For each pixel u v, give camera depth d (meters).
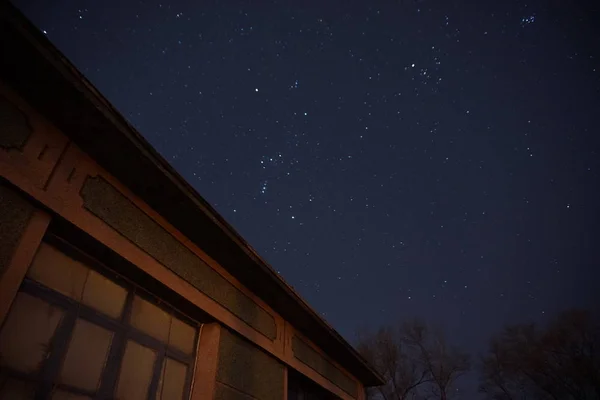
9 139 3.28
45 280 3.52
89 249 3.92
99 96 3.60
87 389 3.63
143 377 4.25
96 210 3.91
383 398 21.83
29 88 3.42
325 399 8.04
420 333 23.61
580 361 20.02
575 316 21.41
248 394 5.47
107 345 3.93
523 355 21.95
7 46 3.14
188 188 4.52
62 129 3.76
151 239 4.51
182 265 4.88
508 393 21.94
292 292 6.33
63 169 3.69
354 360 8.60
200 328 5.24
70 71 3.37
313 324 7.11
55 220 3.58
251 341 5.76
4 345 3.09
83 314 3.78
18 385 3.11
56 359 3.44
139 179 4.29
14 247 3.17
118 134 3.81
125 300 4.27
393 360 22.72
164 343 4.63
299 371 6.84
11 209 3.23
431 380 22.05
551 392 20.50
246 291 6.01
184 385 4.77
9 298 3.03
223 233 5.05
